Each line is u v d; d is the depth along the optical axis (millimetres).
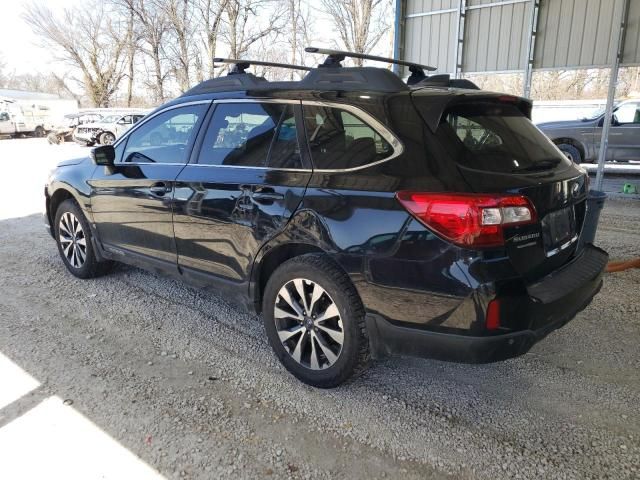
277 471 2322
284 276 2969
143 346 3498
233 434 2576
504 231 2355
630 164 12875
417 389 2990
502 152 2686
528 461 2375
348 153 2766
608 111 8477
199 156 3531
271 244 3004
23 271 5051
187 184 3482
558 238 2779
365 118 2740
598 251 3279
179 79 36906
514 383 3047
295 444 2506
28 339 3582
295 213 2861
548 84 29156
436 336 2465
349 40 29844
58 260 5406
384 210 2533
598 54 8516
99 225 4344
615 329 3725
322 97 2938
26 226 7055
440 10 9961
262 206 3020
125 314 4027
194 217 3447
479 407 2807
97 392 2934
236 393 2939
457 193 2352
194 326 3822
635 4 7973
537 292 2477
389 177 2561
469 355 2408
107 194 4156
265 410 2777
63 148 23172
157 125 3932
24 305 4191
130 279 4820
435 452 2445
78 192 4457
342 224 2662
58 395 2898
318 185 2803
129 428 2615
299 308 2971
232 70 3676
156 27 36844
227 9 31484
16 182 11594
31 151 21406
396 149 2594
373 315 2631
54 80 50281
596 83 28562
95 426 2631
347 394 2934
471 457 2408
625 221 7133
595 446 2473
